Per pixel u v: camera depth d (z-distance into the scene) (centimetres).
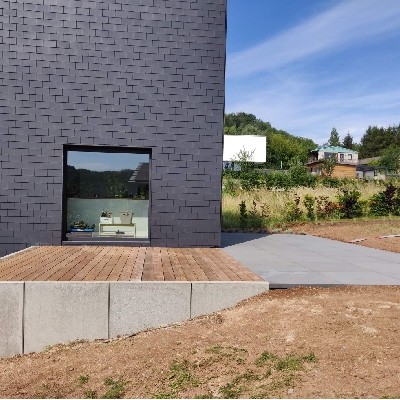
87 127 718
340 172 5103
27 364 384
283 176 2284
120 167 745
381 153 7550
